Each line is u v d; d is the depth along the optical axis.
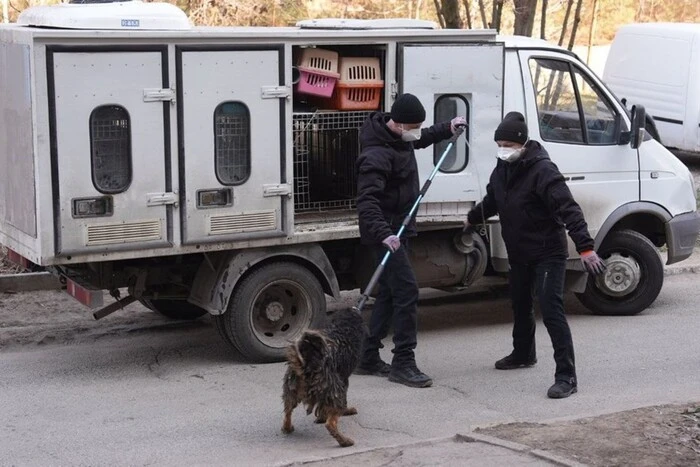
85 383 7.39
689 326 9.11
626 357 8.03
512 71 8.81
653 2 26.23
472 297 10.44
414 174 7.24
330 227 8.05
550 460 5.38
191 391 7.18
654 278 9.51
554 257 7.02
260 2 16.84
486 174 8.41
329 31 7.75
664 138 17.70
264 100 7.57
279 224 7.74
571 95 9.10
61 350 8.41
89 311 9.59
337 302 10.23
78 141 6.97
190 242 7.41
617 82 18.56
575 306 10.04
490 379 7.43
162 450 5.92
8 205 7.46
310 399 5.90
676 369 7.69
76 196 7.01
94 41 6.94
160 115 7.21
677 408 6.36
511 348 8.37
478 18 18.45
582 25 25.47
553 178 6.85
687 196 9.76
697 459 5.38
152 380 7.48
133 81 7.09
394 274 7.19
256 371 7.71
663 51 17.70
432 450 5.66
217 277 7.72
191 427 6.36
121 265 7.70
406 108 7.01
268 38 7.51
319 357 5.84
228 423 6.44
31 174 6.97
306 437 6.15
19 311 9.47
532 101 8.87
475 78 8.25
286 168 7.71
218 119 7.42
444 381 7.38
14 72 7.09
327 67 8.00
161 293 8.09
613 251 9.48
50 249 6.96
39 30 6.85
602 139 9.28
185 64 7.25
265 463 5.61
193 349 8.43
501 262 8.88
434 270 8.56
